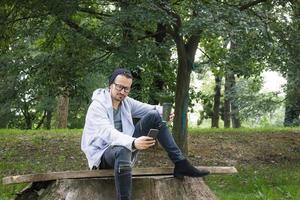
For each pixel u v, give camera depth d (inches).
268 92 668.7
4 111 1039.0
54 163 453.7
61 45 495.8
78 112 1164.5
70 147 527.5
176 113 478.9
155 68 485.7
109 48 429.4
